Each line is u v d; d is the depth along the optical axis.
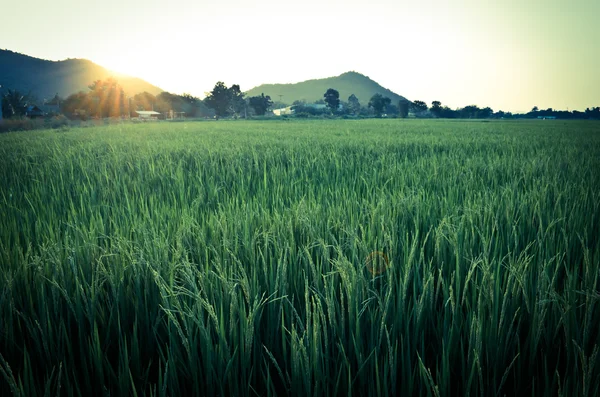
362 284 2.26
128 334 2.30
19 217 4.27
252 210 4.10
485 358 2.03
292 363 1.78
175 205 4.54
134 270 2.49
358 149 11.81
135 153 10.75
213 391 1.84
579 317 2.24
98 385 1.96
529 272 2.61
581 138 18.56
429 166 7.85
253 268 2.54
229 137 18.45
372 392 1.83
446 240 3.11
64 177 7.15
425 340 2.26
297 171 7.48
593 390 1.78
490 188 5.66
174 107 161.88
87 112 97.75
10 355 2.10
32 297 2.51
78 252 2.79
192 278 2.08
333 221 3.60
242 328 2.04
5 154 10.80
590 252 3.08
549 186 5.36
